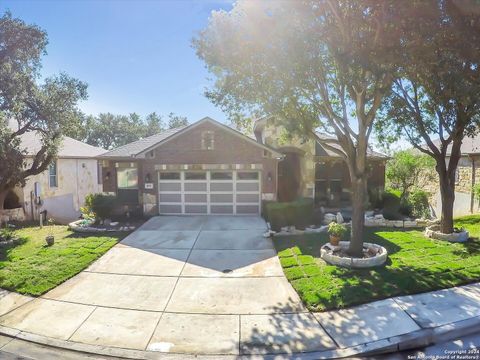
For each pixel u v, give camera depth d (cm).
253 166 1490
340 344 516
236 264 876
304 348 509
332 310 618
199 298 685
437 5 635
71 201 2192
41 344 538
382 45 696
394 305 626
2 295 712
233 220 1397
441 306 618
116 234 1206
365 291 678
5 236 1205
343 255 895
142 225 1332
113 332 565
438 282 716
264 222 1352
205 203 1529
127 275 812
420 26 654
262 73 857
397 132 1186
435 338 530
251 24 788
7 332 569
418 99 1145
